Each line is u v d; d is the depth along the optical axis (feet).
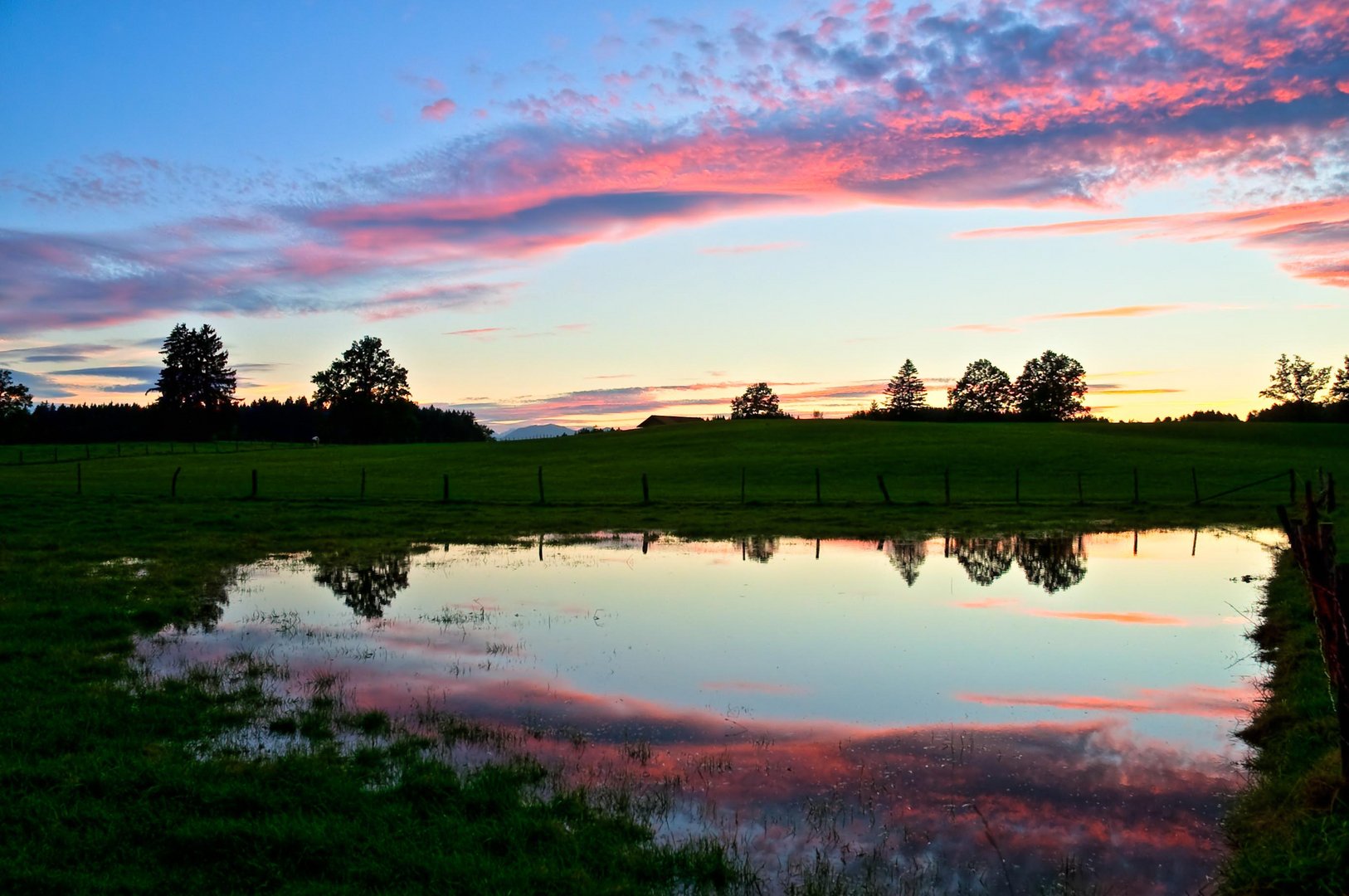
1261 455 189.98
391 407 460.55
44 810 25.48
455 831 24.90
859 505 129.29
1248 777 30.01
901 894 22.47
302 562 79.15
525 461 227.40
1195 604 60.13
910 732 34.63
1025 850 24.86
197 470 215.72
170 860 23.26
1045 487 152.05
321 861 23.21
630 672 43.06
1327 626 24.72
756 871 23.52
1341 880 20.88
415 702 37.93
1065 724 35.58
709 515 118.83
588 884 22.34
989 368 621.31
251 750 31.55
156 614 54.08
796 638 50.21
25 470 220.02
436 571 74.90
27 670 40.57
